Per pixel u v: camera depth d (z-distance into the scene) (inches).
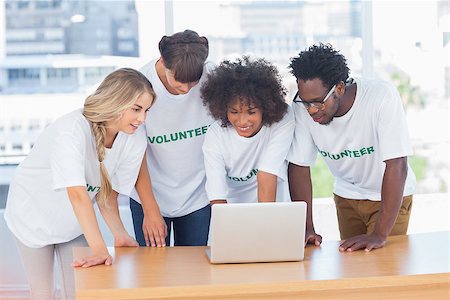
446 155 194.5
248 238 107.2
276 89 122.0
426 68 191.3
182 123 135.6
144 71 132.5
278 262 109.1
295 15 187.0
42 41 183.6
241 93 118.4
